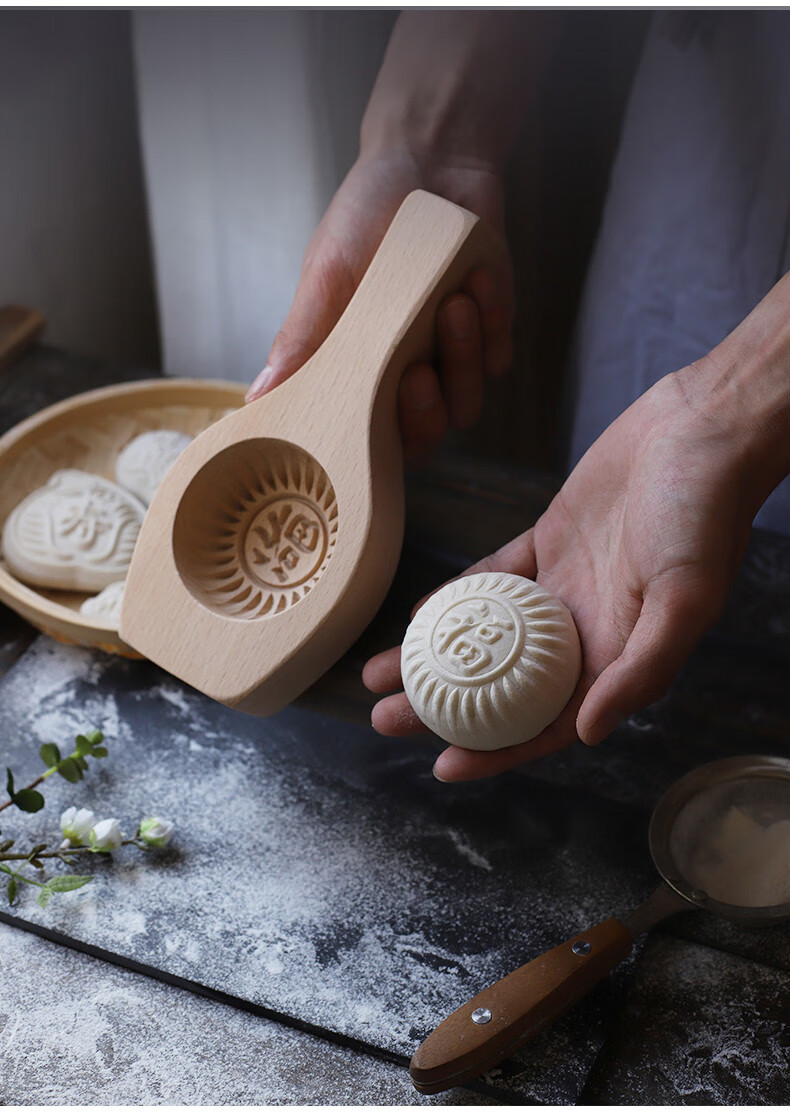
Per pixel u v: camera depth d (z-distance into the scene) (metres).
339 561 0.63
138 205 1.32
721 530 0.56
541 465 1.30
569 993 0.55
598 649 0.61
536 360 1.23
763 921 0.56
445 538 0.79
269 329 1.20
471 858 0.64
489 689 0.58
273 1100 0.54
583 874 0.63
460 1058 0.51
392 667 0.64
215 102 1.05
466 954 0.59
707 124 0.83
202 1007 0.58
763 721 0.68
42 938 0.62
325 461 0.65
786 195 0.81
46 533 0.75
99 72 1.19
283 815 0.67
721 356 0.63
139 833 0.64
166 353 1.26
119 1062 0.56
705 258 0.88
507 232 1.12
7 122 1.09
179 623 0.64
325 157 1.07
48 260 1.20
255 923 0.61
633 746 0.68
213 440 0.67
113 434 0.86
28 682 0.75
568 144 1.09
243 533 0.70
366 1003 0.57
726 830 0.61
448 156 0.83
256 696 0.63
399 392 0.72
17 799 0.63
